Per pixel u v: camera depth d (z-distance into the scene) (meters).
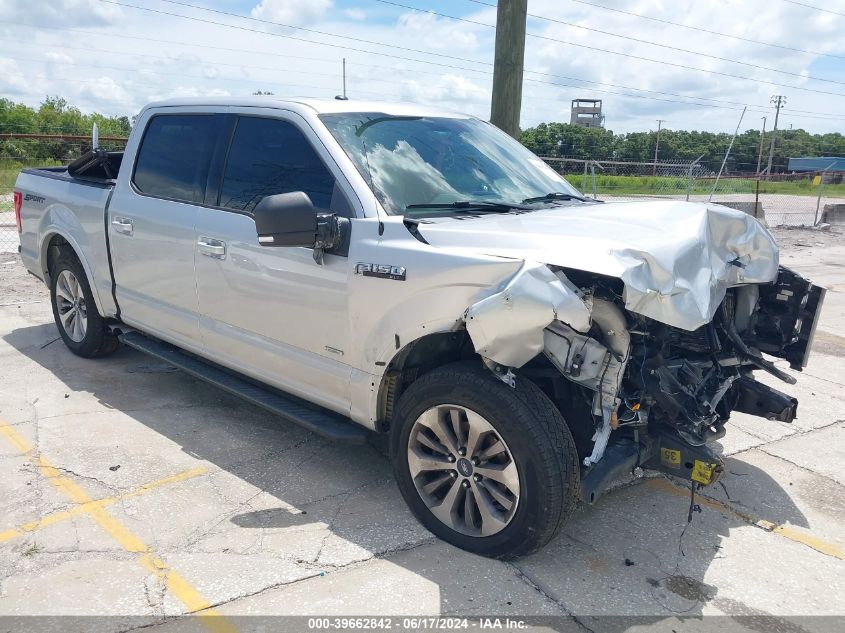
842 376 6.36
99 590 2.94
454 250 3.15
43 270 6.00
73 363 5.79
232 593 2.95
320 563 3.18
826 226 20.06
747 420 5.23
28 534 3.33
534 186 4.28
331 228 3.43
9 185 21.16
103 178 5.58
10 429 4.49
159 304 4.78
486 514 3.17
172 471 4.02
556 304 2.75
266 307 3.95
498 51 7.49
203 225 4.27
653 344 3.19
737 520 3.75
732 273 3.53
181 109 4.71
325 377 3.72
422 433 3.36
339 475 4.05
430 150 4.04
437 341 3.48
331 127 3.84
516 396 3.01
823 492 4.10
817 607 3.03
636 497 3.97
